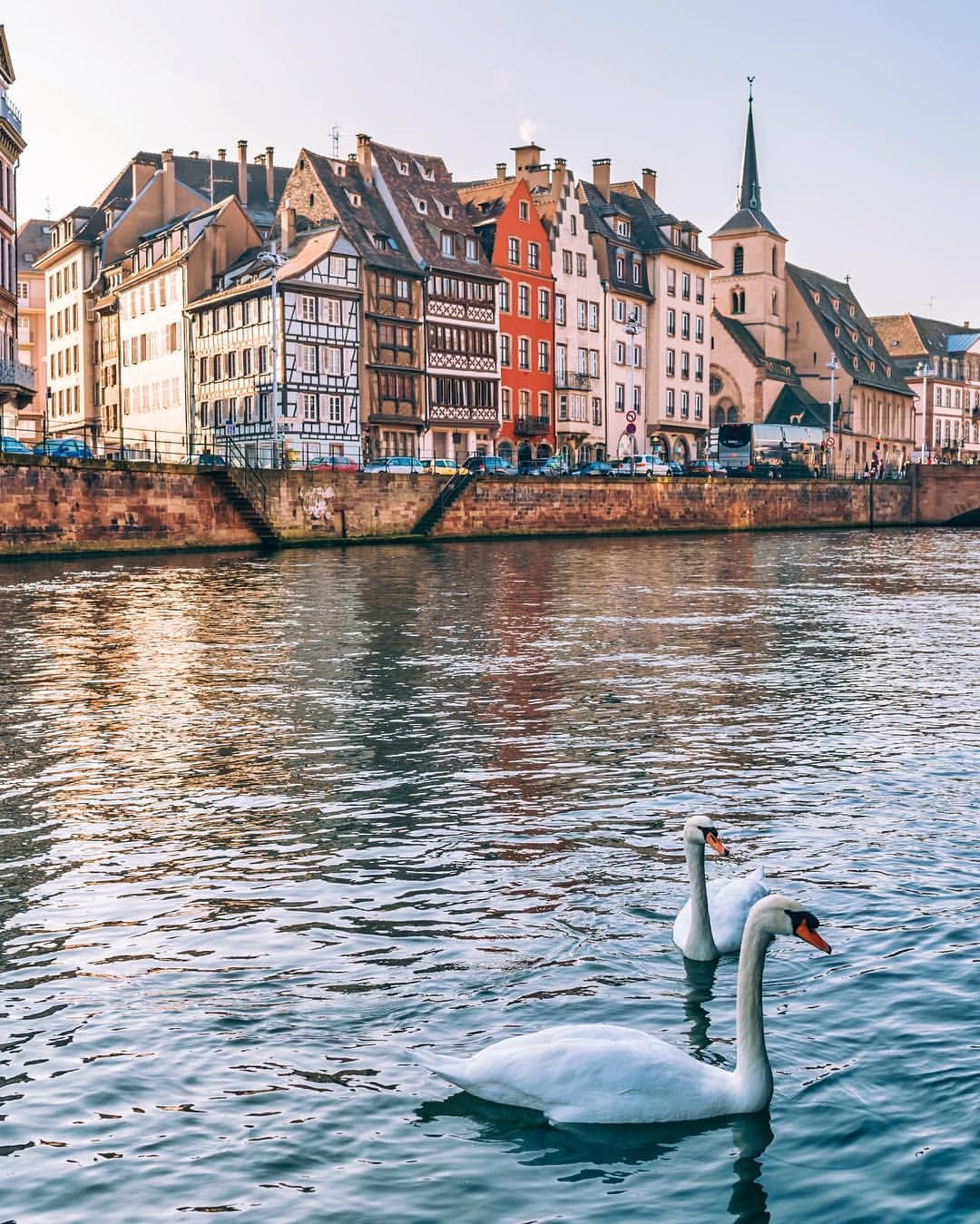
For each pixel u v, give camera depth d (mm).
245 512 54844
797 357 116688
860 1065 6746
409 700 17844
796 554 54312
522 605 30750
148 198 84438
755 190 114875
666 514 75625
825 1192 5645
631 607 30500
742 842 10844
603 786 12898
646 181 99625
